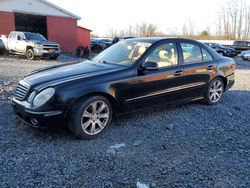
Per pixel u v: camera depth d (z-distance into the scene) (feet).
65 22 87.04
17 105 13.71
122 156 12.00
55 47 58.54
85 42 99.45
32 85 13.48
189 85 18.04
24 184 9.77
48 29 83.56
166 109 18.89
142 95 15.52
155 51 16.30
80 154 12.05
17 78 30.07
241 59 87.86
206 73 19.10
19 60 53.78
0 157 11.55
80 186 9.77
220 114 18.51
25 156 11.71
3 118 15.99
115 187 9.78
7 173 10.41
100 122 14.14
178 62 17.40
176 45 17.54
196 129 15.60
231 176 10.68
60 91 12.76
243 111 19.65
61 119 12.94
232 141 14.08
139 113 16.71
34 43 55.83
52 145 12.85
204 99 19.93
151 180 10.26
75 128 13.23
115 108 14.74
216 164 11.57
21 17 83.66
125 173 10.67
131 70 15.02
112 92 14.20
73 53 90.33
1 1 72.18
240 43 110.32
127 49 16.99
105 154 12.11
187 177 10.52
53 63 50.62
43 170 10.69
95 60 17.37
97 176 10.41
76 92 13.03
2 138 13.35
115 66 15.43
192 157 12.12
